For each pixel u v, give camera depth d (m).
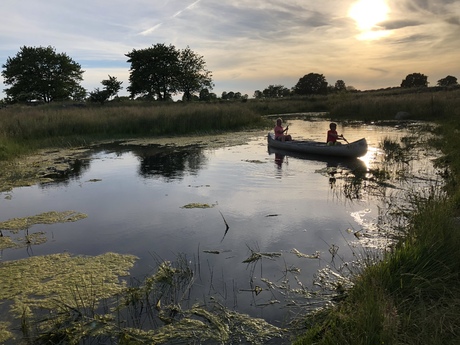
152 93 54.34
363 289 3.74
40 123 17.33
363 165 10.83
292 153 13.23
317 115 31.61
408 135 16.41
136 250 5.64
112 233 6.30
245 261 5.20
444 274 3.93
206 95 58.28
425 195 7.44
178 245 5.77
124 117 19.28
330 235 5.98
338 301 4.17
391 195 7.82
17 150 13.64
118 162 12.23
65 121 17.97
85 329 3.82
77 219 6.99
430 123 20.77
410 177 9.14
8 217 7.21
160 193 8.55
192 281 4.70
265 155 12.90
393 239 5.70
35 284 4.75
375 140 15.52
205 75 57.75
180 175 10.23
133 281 4.79
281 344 3.57
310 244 5.68
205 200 7.93
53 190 9.02
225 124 20.28
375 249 5.40
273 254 5.38
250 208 7.35
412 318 3.36
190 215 7.05
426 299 3.67
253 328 3.79
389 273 3.89
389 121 23.47
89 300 4.38
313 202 7.61
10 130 16.20
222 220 6.76
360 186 8.56
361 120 25.56
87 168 11.38
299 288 4.51
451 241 4.36
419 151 12.47
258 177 9.77
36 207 7.75
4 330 3.88
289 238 5.92
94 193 8.68
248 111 23.39
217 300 4.30
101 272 5.01
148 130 18.69
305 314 4.00
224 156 12.84
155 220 6.84
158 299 4.35
